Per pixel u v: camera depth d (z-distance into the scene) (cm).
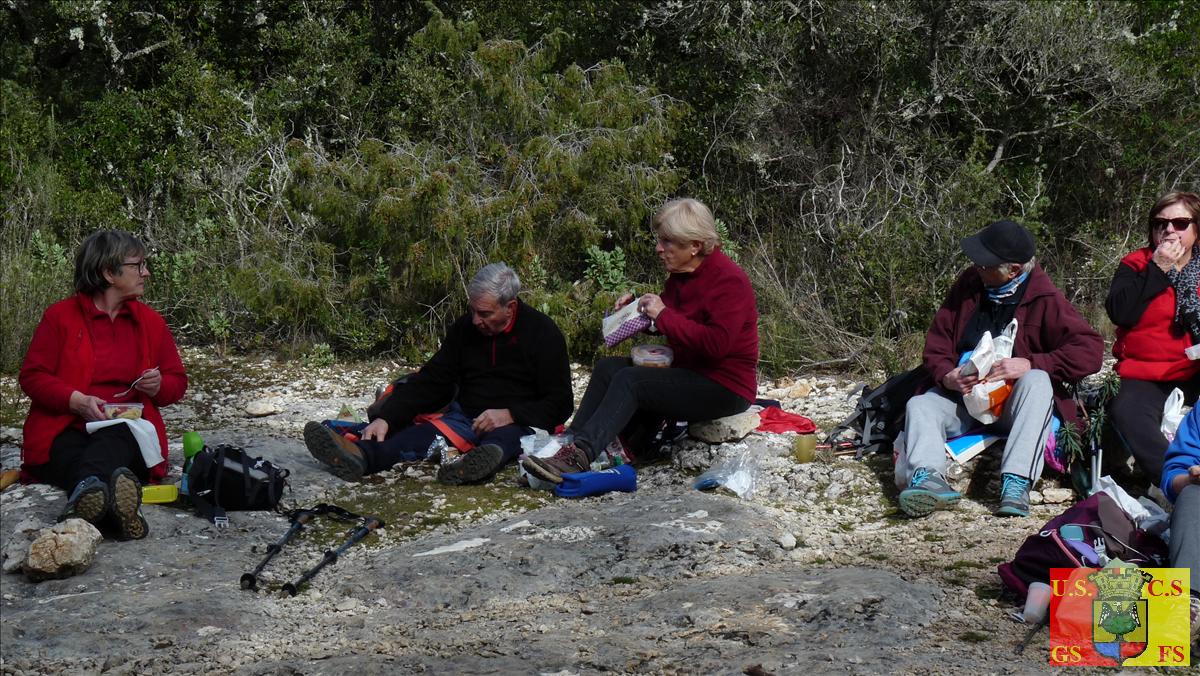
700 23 1111
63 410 533
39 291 946
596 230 954
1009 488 518
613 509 530
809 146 1077
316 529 527
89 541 466
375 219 902
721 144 1092
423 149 983
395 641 402
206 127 1153
